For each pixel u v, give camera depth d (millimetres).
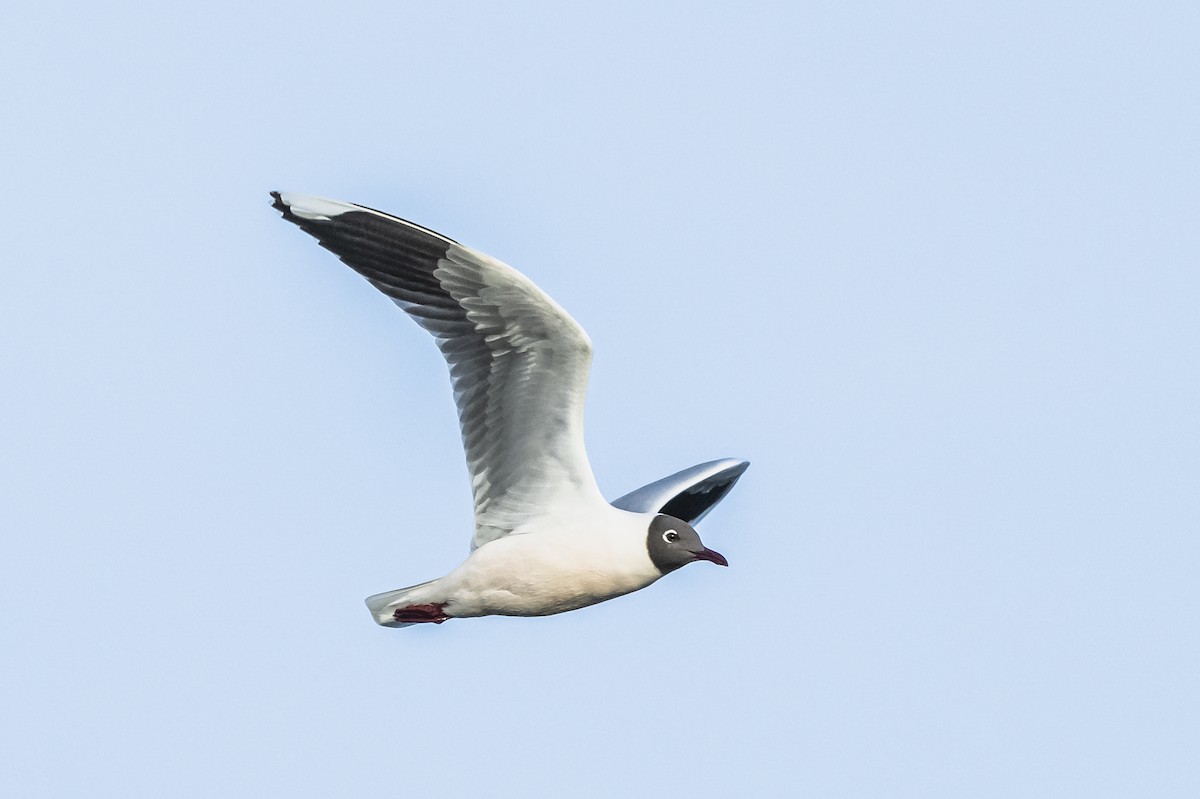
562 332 13375
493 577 14109
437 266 13438
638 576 14117
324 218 13648
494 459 14117
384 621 14594
